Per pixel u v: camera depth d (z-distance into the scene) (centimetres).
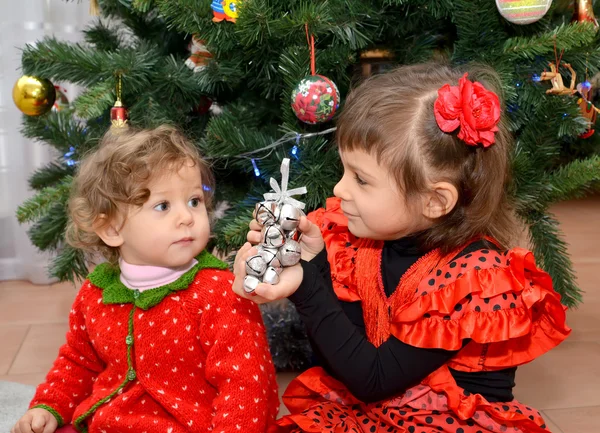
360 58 145
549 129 129
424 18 137
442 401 90
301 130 129
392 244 96
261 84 137
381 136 85
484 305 86
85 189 98
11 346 165
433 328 86
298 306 88
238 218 131
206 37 124
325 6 119
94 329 100
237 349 93
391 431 93
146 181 93
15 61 198
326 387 100
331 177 130
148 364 96
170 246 94
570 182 132
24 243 210
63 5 199
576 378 148
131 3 139
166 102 141
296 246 84
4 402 133
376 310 97
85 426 102
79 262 151
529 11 116
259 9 113
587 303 193
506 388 94
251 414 90
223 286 97
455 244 91
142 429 96
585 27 120
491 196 90
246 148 128
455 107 83
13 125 204
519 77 129
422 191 86
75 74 134
